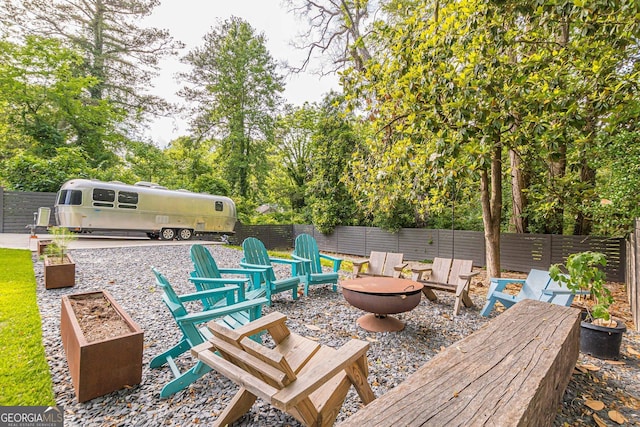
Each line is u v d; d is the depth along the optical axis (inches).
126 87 703.7
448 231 416.5
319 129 562.3
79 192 341.1
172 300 89.0
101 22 652.7
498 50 173.2
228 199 480.7
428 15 237.5
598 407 82.7
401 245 462.3
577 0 131.2
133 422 71.8
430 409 44.0
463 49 180.2
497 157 236.1
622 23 142.6
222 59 734.5
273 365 51.9
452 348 66.0
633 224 197.8
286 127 788.0
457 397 47.2
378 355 110.9
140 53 699.4
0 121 533.6
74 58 590.9
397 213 460.8
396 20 363.6
